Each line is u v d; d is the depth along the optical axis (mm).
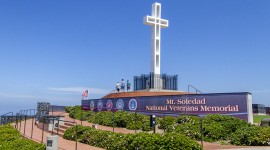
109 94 33406
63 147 14883
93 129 16922
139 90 31609
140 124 20156
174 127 17594
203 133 15898
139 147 11492
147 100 24547
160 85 31547
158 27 33812
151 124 13625
